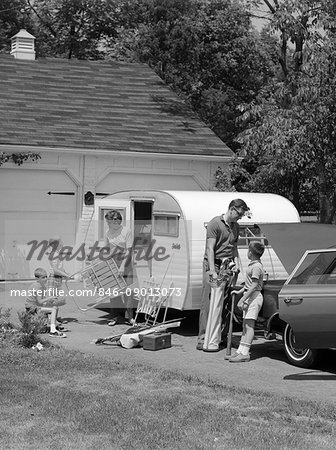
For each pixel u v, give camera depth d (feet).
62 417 23.45
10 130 58.08
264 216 42.65
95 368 30.50
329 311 29.48
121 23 126.82
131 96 69.46
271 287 33.83
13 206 57.11
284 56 71.26
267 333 34.01
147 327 37.42
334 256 31.32
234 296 34.32
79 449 20.58
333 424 23.26
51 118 61.87
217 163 63.52
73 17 130.11
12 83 66.39
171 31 96.58
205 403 25.48
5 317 38.63
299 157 57.26
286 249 35.96
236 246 36.40
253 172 77.25
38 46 124.47
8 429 22.24
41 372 29.68
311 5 62.23
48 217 58.23
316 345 30.17
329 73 57.26
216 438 21.63
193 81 99.35
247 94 101.71
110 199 44.21
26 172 57.57
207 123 97.04
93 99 67.15
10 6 123.34
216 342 35.37
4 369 29.99
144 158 60.85
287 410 24.72
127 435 21.81
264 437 21.75
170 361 33.22
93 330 40.04
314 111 56.54
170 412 24.25
